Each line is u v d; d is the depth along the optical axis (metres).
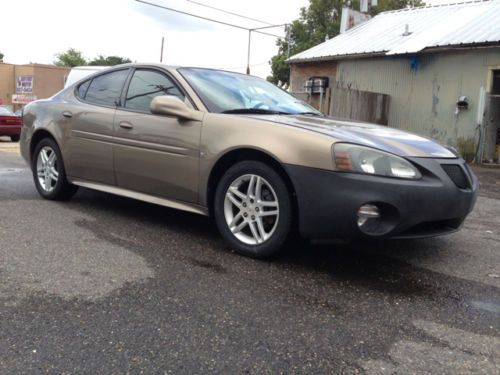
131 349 2.42
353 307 3.00
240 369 2.28
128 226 4.61
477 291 3.36
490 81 13.81
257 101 4.53
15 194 5.86
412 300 3.15
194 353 2.40
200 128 4.01
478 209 6.36
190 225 4.73
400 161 3.39
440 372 2.32
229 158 3.90
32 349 2.39
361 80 17.31
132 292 3.08
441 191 3.43
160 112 4.05
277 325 2.72
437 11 18.58
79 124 5.01
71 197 5.73
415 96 15.66
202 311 2.85
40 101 5.76
